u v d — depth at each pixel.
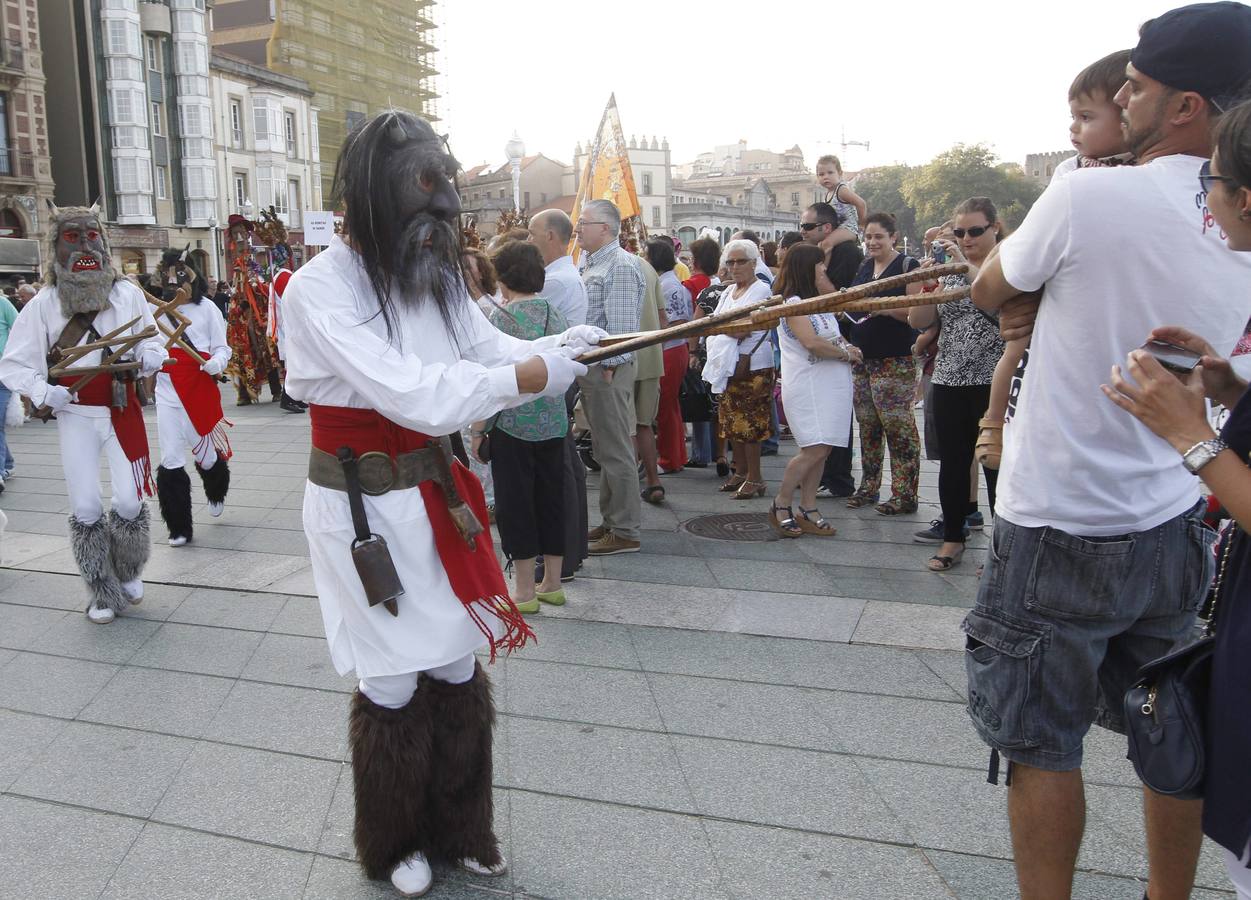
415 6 62.38
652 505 6.67
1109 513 1.97
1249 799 1.55
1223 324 1.91
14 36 32.06
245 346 12.81
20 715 3.42
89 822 2.76
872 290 2.21
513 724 3.33
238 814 2.79
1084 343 1.94
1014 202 70.62
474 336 2.47
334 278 2.25
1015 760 2.07
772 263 9.30
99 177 36.12
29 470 8.03
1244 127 1.52
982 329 4.83
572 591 4.73
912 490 6.36
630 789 2.92
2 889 2.46
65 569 5.14
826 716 3.39
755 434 6.73
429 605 2.36
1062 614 1.99
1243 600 1.60
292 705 3.49
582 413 7.80
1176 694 1.69
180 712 3.44
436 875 2.52
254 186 43.12
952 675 3.73
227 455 6.16
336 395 2.31
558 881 2.49
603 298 5.34
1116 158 2.34
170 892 2.45
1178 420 1.61
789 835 2.69
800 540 5.72
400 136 2.22
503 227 9.90
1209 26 1.84
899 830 2.71
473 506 2.47
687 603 4.55
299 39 53.06
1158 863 2.16
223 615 4.41
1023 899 2.10
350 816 2.79
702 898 2.42
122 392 4.35
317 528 2.37
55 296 4.32
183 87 38.88
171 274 8.45
